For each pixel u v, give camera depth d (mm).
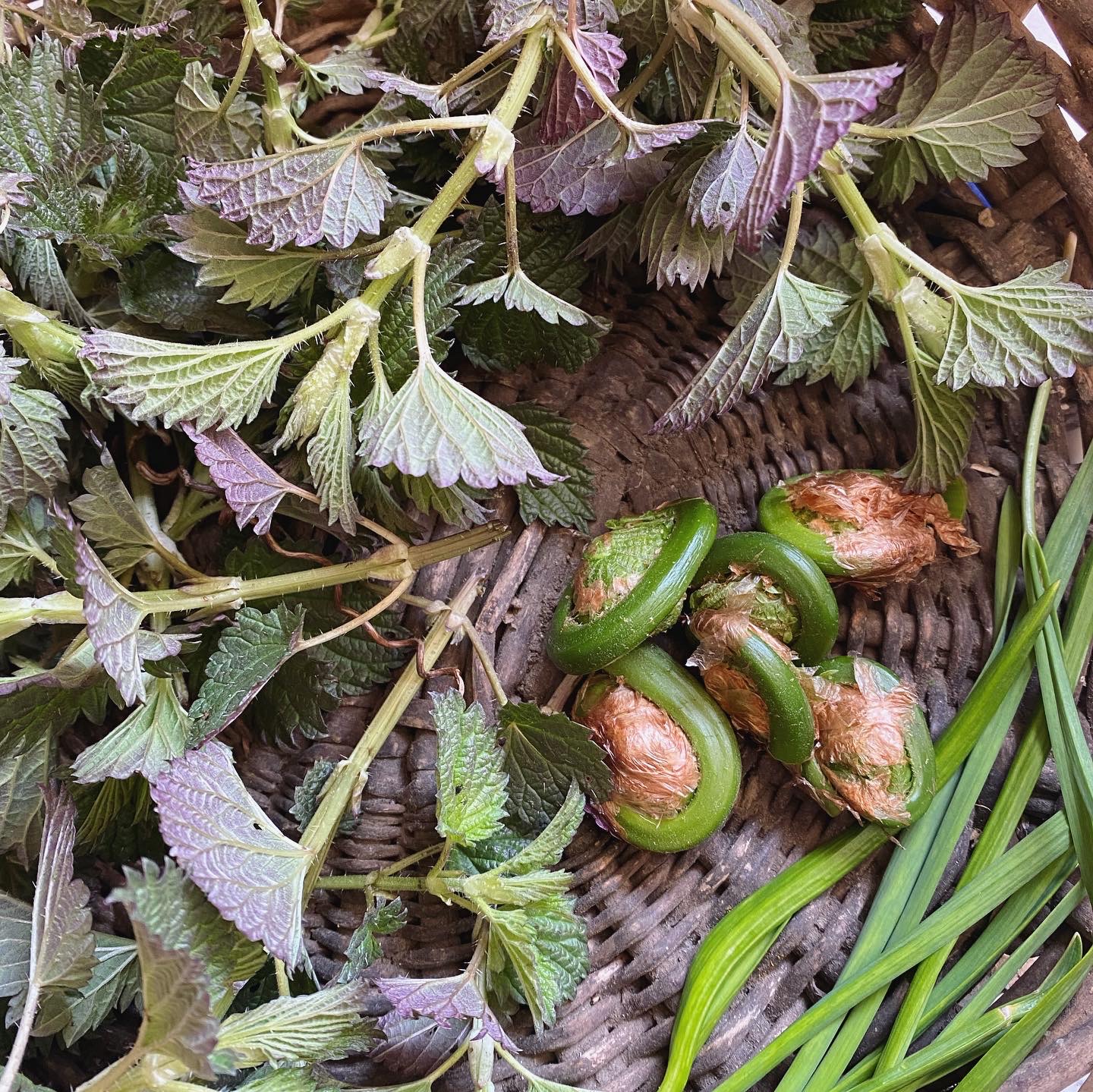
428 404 170
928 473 221
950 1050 198
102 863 213
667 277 205
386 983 174
